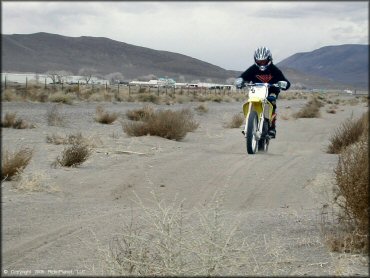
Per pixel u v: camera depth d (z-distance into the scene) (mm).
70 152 12875
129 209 8953
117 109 39562
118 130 24141
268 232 7141
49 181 10758
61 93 44375
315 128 29906
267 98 14750
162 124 19766
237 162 13289
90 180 11070
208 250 5172
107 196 10016
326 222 7457
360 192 6461
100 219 8109
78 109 37219
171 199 9961
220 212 6773
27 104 38188
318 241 6676
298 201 9891
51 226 7750
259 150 15320
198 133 24172
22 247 6758
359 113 48125
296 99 95688
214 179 11570
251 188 10898
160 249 5227
